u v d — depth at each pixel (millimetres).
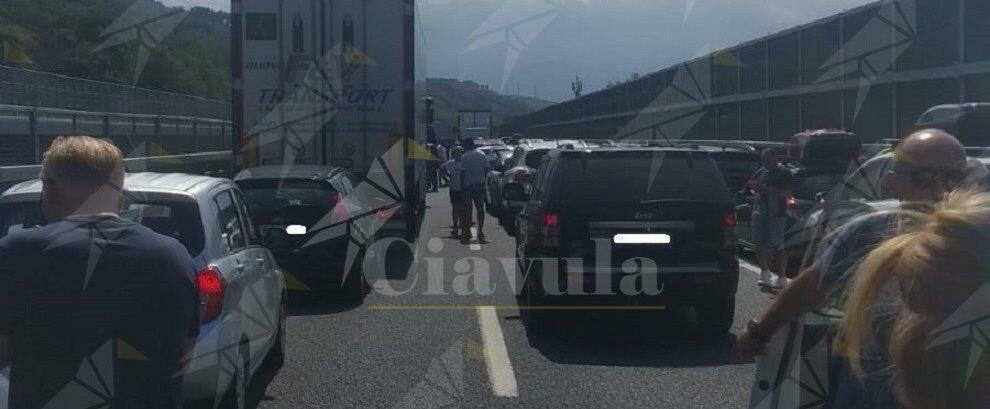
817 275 3201
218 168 25422
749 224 14375
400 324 9758
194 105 27828
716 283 8648
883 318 2436
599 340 8992
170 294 3326
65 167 3326
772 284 11492
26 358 3295
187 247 5637
